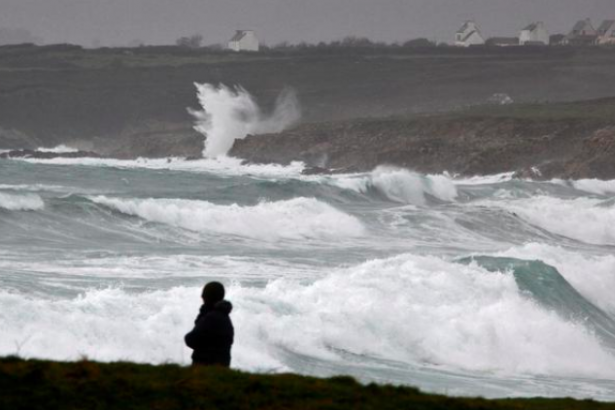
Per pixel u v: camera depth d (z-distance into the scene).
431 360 72.69
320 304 75.88
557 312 88.56
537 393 64.12
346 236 144.25
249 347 65.69
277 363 64.12
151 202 136.50
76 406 30.55
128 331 62.84
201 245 123.62
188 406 31.78
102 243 117.25
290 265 108.19
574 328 82.81
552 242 162.00
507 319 80.88
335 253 123.94
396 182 199.75
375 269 88.75
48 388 31.72
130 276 91.00
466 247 142.88
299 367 64.19
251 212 142.25
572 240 169.00
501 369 73.00
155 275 92.69
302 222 144.00
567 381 70.75
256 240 133.62
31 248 108.12
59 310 64.19
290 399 33.72
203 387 33.59
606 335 87.81
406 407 34.69
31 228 121.38
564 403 41.03
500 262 98.19
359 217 156.25
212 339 37.22
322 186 188.75
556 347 79.12
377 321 74.25
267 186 181.12
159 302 71.06
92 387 32.41
